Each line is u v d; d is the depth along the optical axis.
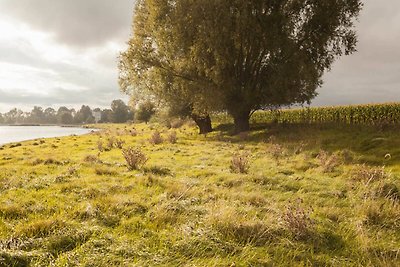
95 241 5.62
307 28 30.00
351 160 15.57
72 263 4.95
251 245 5.65
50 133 79.94
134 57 33.88
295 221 6.25
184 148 24.05
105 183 10.66
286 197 9.44
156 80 34.78
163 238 5.94
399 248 5.71
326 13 29.12
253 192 9.48
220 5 27.36
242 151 20.53
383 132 21.44
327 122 30.67
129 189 10.02
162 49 32.44
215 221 6.43
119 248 5.38
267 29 28.47
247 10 27.91
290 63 28.77
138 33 35.06
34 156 20.50
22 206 8.02
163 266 4.93
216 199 8.90
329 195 9.59
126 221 6.80
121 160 17.97
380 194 8.93
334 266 5.13
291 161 16.41
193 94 31.67
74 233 5.98
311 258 5.34
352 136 21.45
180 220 6.92
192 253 5.37
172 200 8.23
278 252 5.47
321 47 30.44
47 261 5.02
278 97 29.80
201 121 41.06
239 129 33.41
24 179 11.64
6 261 4.92
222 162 16.83
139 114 105.69
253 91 31.06
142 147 25.61
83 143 31.75
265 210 7.80
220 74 29.16
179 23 29.36
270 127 32.59
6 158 20.06
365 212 7.48
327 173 13.21
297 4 29.09
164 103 38.16
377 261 5.29
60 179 11.43
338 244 5.96
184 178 12.14
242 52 30.56
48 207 7.86
